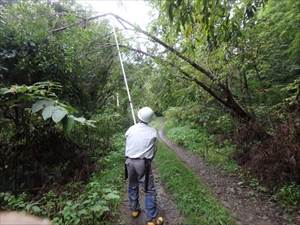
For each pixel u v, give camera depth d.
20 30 4.09
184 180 3.97
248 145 5.30
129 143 2.93
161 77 6.24
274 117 5.44
